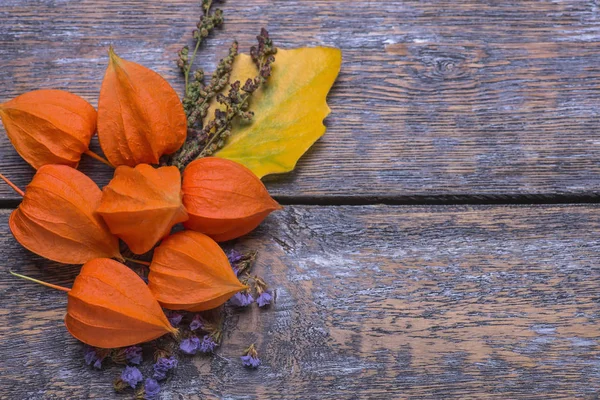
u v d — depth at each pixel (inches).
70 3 28.9
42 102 26.9
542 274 28.0
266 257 27.9
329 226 28.1
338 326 27.6
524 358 27.6
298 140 27.9
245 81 28.4
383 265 27.9
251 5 29.0
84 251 26.7
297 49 28.3
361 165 28.4
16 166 28.1
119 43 28.8
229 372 27.4
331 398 27.4
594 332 27.7
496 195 28.3
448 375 27.5
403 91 28.7
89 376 27.3
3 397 27.2
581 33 29.0
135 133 26.8
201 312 27.4
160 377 27.1
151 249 27.6
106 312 26.0
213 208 26.5
